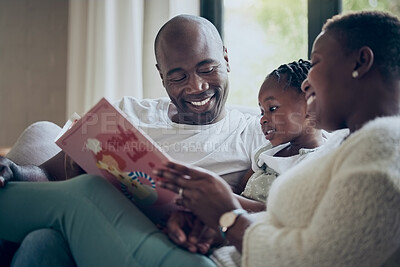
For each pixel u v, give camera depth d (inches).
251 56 94.3
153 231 41.4
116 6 93.1
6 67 107.0
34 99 106.5
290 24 90.0
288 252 33.7
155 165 41.9
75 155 47.8
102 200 42.4
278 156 55.1
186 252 40.0
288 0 90.1
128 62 92.0
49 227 43.9
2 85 107.0
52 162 63.5
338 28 39.2
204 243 43.5
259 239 35.9
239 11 94.9
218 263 41.6
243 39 94.8
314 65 40.3
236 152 60.6
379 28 38.3
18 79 106.8
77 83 98.3
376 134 33.7
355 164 33.0
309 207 34.8
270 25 92.4
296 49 89.4
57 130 72.2
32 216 44.4
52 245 42.4
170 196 44.4
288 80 52.6
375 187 31.4
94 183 43.4
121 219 41.5
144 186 45.1
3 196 45.9
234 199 40.3
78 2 98.1
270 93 53.0
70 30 99.3
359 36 38.1
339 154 35.0
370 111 38.0
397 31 38.4
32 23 106.5
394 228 31.6
